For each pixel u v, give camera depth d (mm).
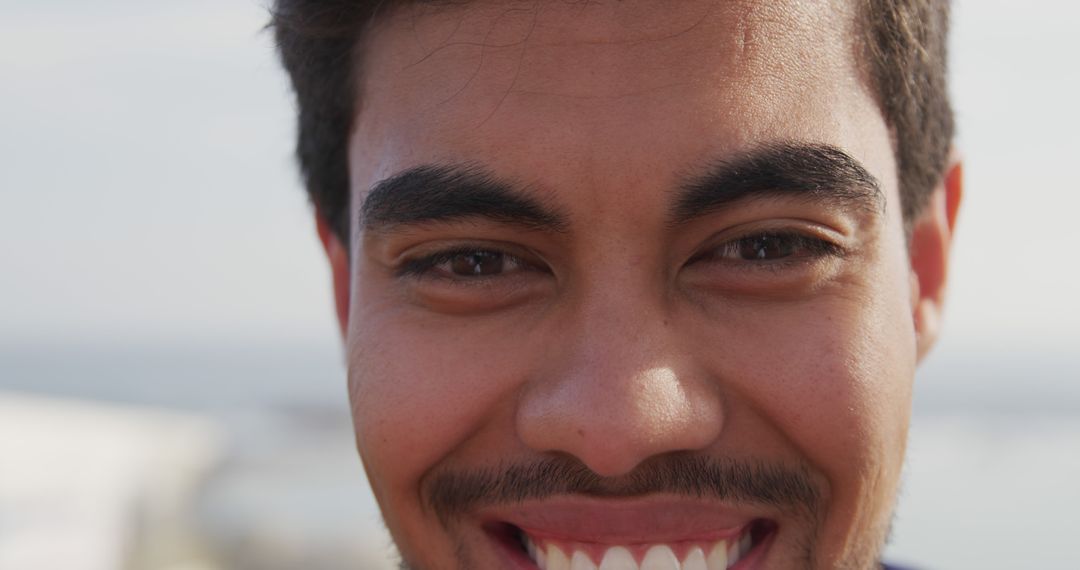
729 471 345
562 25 343
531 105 343
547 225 343
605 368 336
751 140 338
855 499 349
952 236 433
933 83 405
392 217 355
